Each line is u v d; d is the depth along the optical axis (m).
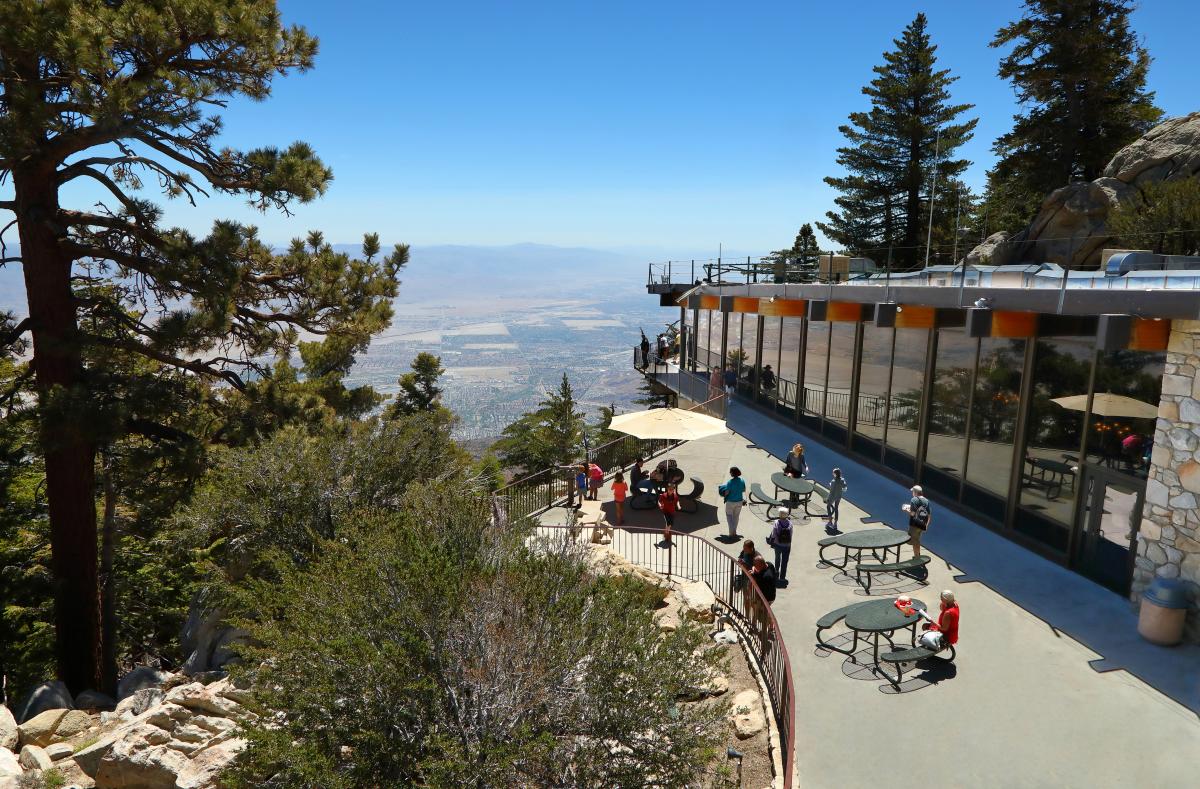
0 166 14.24
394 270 21.25
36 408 15.16
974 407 16.89
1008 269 14.88
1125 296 11.13
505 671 7.61
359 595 8.19
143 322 17.58
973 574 14.02
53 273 16.14
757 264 30.98
